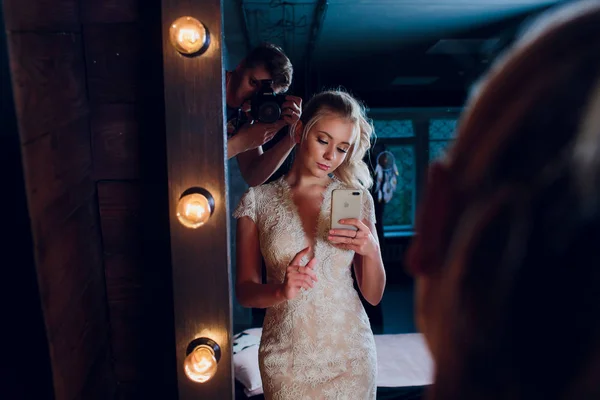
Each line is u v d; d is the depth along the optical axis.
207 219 1.10
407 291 5.07
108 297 1.20
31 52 0.85
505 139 0.22
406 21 3.76
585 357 0.20
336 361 1.26
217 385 1.16
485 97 0.25
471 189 0.24
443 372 0.24
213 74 1.05
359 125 1.30
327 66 5.20
